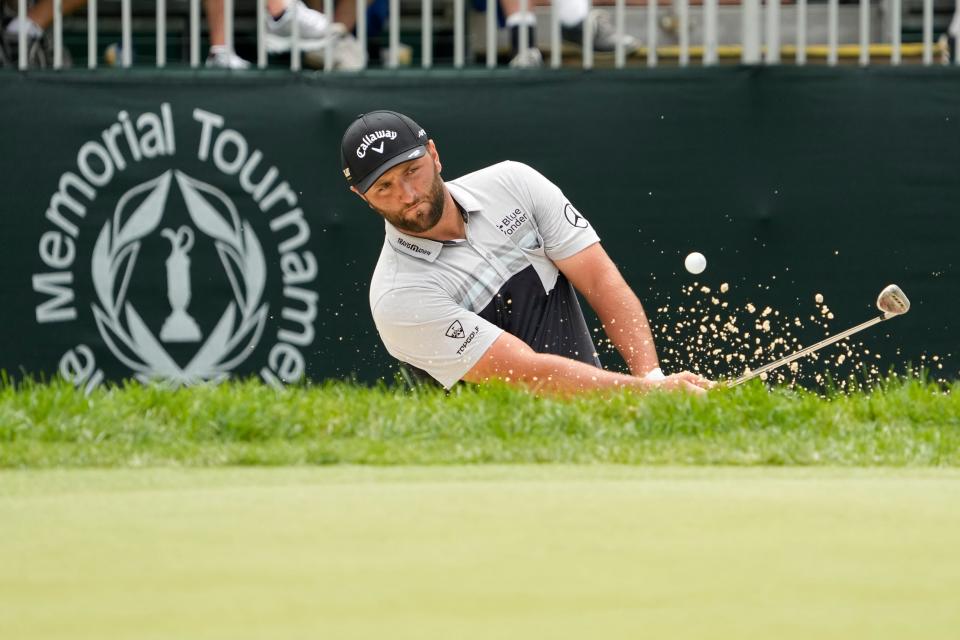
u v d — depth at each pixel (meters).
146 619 7.47
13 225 27.70
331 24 28.92
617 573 8.61
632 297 20.98
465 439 16.19
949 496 11.80
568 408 17.09
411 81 27.98
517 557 9.12
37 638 7.09
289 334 27.80
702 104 27.84
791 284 27.75
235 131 27.84
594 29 32.31
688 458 14.81
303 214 27.88
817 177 27.83
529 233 20.78
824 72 27.78
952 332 27.75
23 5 28.12
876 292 27.77
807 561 8.97
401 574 8.59
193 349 27.75
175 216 27.86
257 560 9.05
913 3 33.34
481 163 27.97
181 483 12.84
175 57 32.62
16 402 17.16
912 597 7.96
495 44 29.97
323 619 7.45
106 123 27.83
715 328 27.69
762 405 17.42
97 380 27.70
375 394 19.20
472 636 7.07
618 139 27.91
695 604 7.78
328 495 11.81
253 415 16.88
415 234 20.28
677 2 32.78
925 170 27.80
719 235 27.86
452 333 20.08
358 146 19.42
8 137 27.70
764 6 31.08
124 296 27.75
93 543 9.61
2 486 12.63
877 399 19.08
